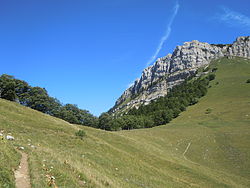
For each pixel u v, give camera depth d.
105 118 144.75
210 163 66.12
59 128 49.47
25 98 113.88
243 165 61.75
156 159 53.97
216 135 91.06
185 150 77.44
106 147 47.16
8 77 108.50
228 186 45.91
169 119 148.50
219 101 168.62
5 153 18.91
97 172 27.25
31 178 16.33
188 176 47.50
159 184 36.09
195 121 129.12
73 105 144.62
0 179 13.98
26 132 40.28
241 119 113.88
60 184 17.20
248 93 169.88
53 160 23.22
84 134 48.81
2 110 49.50
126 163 41.78
